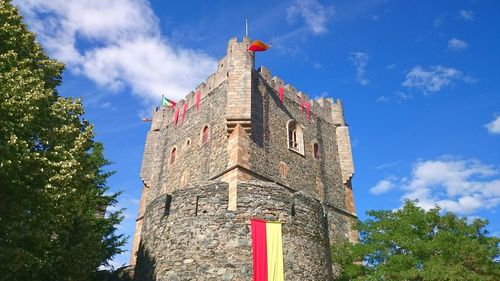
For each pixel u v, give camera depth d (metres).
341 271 21.80
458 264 18.08
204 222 15.32
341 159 32.69
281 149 27.94
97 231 21.09
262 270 14.40
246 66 27.77
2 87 12.73
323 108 34.06
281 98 30.22
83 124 15.66
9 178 12.28
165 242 15.64
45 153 13.12
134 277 16.84
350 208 30.89
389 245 20.34
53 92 16.00
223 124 26.97
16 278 13.32
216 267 14.41
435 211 20.48
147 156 34.62
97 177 23.27
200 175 27.28
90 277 18.98
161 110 36.41
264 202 15.79
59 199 13.10
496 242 19.66
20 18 15.77
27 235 12.18
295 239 15.63
